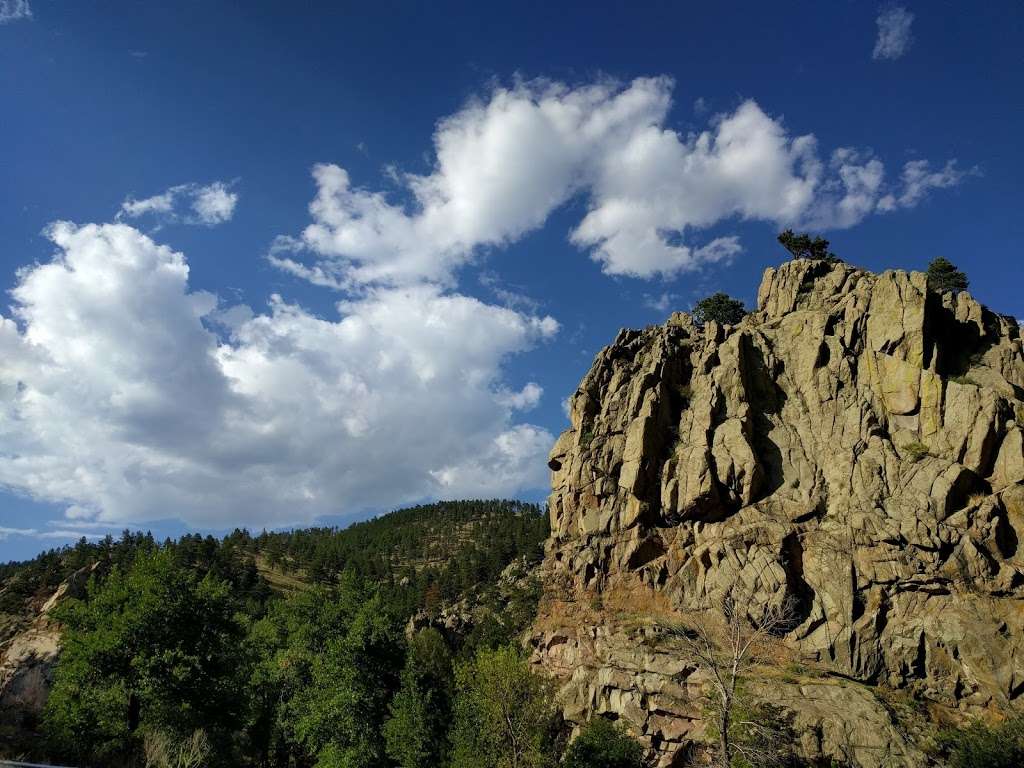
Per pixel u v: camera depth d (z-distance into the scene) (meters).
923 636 54.22
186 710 46.03
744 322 87.69
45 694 54.75
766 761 46.03
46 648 58.78
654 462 73.69
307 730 62.69
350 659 65.00
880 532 59.50
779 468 69.56
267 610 124.38
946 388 64.81
